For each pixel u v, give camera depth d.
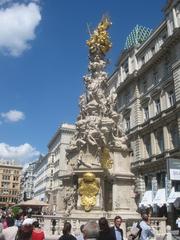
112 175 25.73
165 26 49.97
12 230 8.81
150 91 52.38
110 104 29.97
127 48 63.00
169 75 47.12
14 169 161.00
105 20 35.41
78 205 23.94
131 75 57.72
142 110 54.66
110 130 27.69
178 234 29.80
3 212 21.33
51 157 102.31
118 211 24.78
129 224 20.91
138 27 65.88
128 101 59.88
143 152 51.75
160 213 43.94
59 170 86.75
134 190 26.72
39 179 126.56
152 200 45.31
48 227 21.86
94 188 23.89
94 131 26.09
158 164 45.56
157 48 52.50
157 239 20.41
